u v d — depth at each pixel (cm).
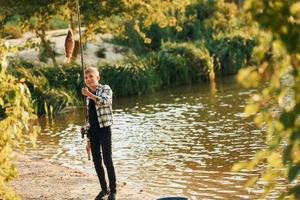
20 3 2695
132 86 2659
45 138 1720
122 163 1291
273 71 236
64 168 1226
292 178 230
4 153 618
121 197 962
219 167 1189
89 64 2709
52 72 2480
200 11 3553
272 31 231
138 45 3253
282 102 250
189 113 1988
